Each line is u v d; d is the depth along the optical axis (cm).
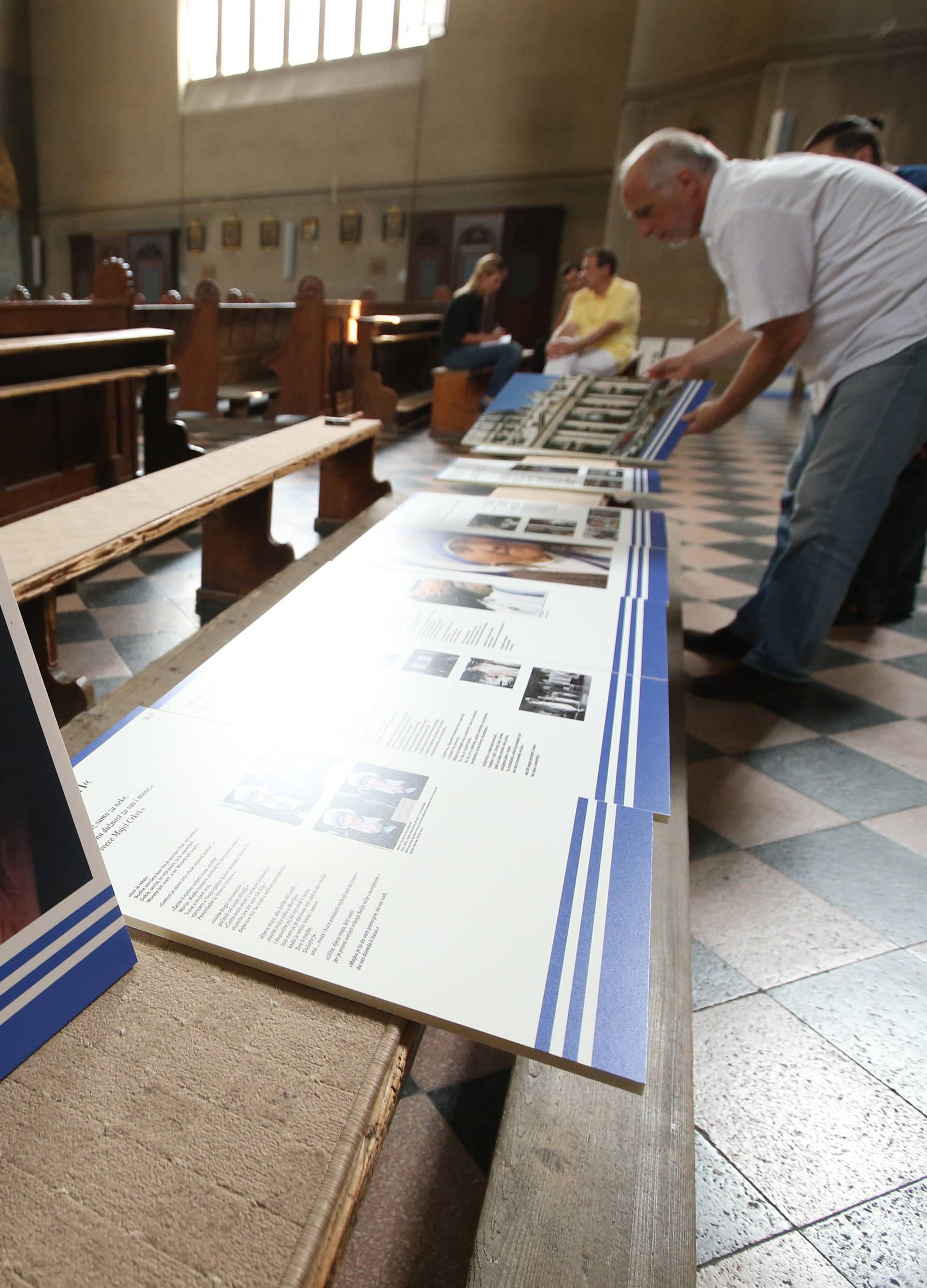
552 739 98
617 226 1296
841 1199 111
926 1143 119
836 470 232
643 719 104
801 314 217
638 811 84
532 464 284
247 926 66
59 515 203
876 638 320
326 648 124
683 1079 84
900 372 216
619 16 1355
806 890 174
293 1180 48
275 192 1697
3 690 51
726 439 841
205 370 704
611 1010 60
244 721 100
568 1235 69
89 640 280
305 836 78
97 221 1902
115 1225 45
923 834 196
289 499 477
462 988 61
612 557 183
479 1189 111
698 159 212
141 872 72
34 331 332
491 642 129
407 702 107
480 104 1487
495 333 733
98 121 1817
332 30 1612
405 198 1594
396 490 505
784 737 238
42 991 55
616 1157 76
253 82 1683
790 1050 134
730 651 290
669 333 1249
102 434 386
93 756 90
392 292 1658
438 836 78
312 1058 56
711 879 176
